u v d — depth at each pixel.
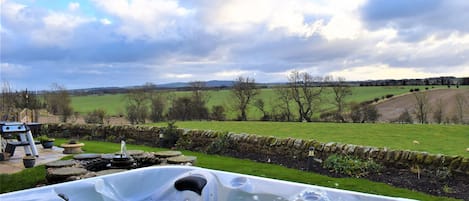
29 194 3.47
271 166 6.43
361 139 8.02
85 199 3.80
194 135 8.59
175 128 9.11
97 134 10.77
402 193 4.64
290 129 10.27
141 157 5.97
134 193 4.27
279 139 7.23
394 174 5.58
